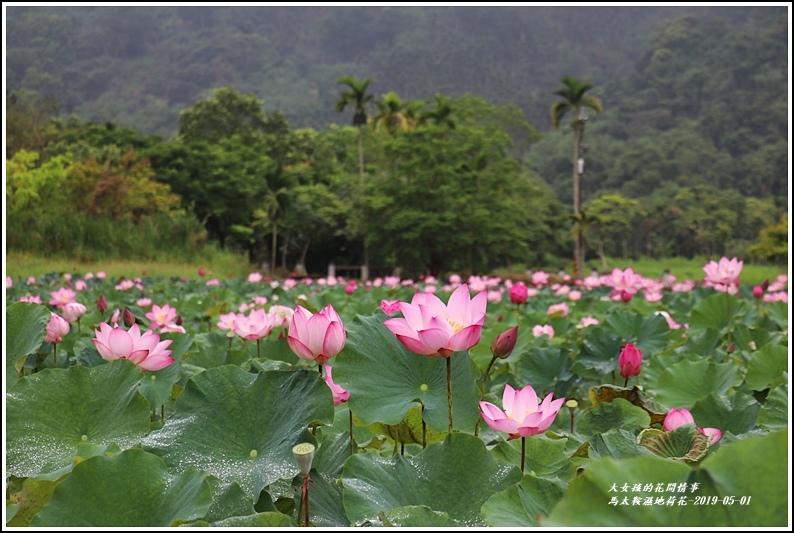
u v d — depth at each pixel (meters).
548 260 65.12
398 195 38.06
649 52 151.50
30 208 26.81
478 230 38.62
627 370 2.69
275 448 1.74
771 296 6.38
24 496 1.65
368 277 46.12
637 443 1.92
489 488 1.70
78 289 8.59
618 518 1.21
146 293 9.87
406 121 43.88
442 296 6.13
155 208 36.88
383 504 1.62
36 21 190.38
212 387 1.86
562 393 3.41
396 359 2.01
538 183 82.69
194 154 44.25
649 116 130.50
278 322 3.54
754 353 3.22
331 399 1.78
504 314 5.66
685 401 3.06
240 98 58.19
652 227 80.31
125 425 2.05
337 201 43.62
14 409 2.03
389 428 2.13
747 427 2.45
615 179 106.50
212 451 1.75
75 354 3.30
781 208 79.06
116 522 1.50
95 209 32.66
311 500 1.72
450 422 1.85
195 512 1.45
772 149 103.44
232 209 44.78
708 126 121.81
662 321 4.21
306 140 58.31
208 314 6.51
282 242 46.69
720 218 78.38
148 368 2.29
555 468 2.07
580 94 41.94
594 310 6.91
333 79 199.25
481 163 39.88
